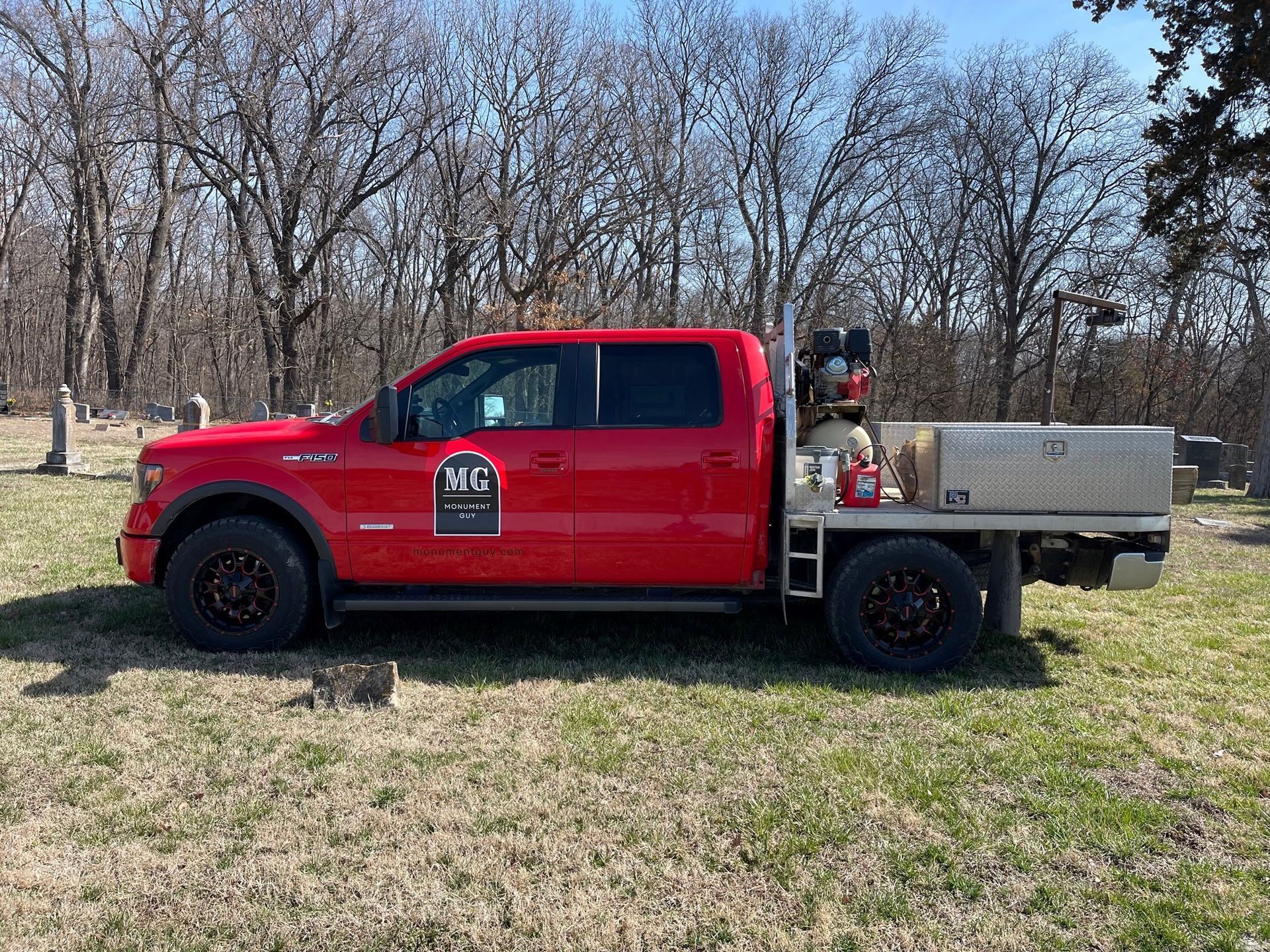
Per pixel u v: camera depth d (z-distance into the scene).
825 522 4.58
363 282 37.78
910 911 2.58
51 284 43.56
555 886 2.68
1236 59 15.23
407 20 28.12
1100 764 3.61
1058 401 34.06
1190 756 3.67
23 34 31.02
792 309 4.51
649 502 4.66
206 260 44.66
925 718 4.05
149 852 2.84
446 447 4.70
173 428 25.42
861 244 35.56
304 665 4.64
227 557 4.82
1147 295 33.44
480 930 2.47
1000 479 4.54
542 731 3.86
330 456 4.73
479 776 3.39
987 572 5.16
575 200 28.00
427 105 29.27
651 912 2.56
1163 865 2.85
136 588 6.18
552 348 4.80
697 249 32.75
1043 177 35.41
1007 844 2.95
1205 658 5.08
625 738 3.78
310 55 27.66
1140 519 4.54
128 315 43.69
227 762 3.47
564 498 4.67
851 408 5.00
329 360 35.47
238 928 2.46
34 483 11.91
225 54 26.81
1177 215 17.19
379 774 3.40
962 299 38.09
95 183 35.53
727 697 4.28
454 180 30.44
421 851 2.87
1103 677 4.71
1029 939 2.46
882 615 4.78
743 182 33.91
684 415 4.71
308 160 28.59
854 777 3.41
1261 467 16.31
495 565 4.75
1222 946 2.43
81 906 2.55
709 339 4.78
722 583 4.77
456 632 5.36
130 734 3.72
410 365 35.41
